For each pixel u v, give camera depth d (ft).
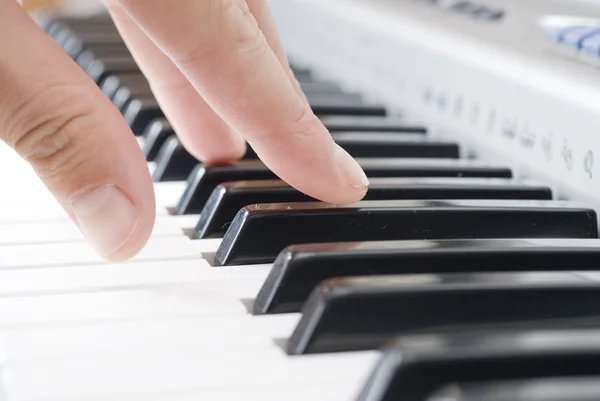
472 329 0.94
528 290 0.94
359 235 1.09
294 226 1.09
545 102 1.20
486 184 1.19
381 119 1.47
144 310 0.98
